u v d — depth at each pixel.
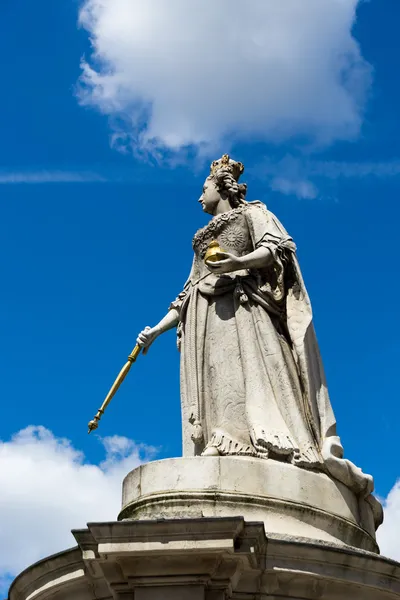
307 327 8.37
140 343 8.82
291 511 7.43
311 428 8.15
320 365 8.48
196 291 8.73
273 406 8.10
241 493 7.39
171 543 6.63
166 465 7.58
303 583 6.93
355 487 7.98
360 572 7.00
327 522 7.55
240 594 6.85
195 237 8.96
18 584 7.54
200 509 7.34
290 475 7.57
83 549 6.86
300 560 6.89
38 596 7.37
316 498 7.59
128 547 6.67
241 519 6.59
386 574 7.07
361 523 7.99
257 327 8.40
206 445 8.19
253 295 8.49
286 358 8.34
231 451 7.88
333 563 6.94
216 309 8.61
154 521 6.65
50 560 7.25
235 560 6.68
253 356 8.27
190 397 8.38
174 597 6.66
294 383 8.27
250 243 8.79
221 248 8.61
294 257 8.53
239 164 9.27
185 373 8.59
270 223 8.67
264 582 6.87
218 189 9.12
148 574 6.74
